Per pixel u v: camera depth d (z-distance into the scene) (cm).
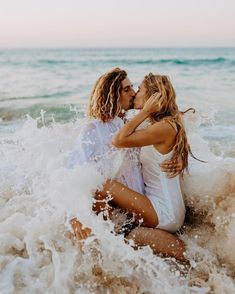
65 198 332
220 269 314
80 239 322
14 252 328
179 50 8125
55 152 406
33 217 371
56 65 3609
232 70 2862
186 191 374
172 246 325
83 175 334
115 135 332
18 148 434
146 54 6412
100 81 356
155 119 340
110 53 6969
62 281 291
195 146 421
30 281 294
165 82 340
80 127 412
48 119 1023
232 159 391
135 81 2156
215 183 366
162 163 342
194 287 294
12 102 1311
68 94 1545
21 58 4962
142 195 340
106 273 303
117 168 342
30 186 433
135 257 304
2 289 281
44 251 321
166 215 337
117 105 355
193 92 1569
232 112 1052
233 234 321
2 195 421
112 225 319
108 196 337
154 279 297
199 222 373
